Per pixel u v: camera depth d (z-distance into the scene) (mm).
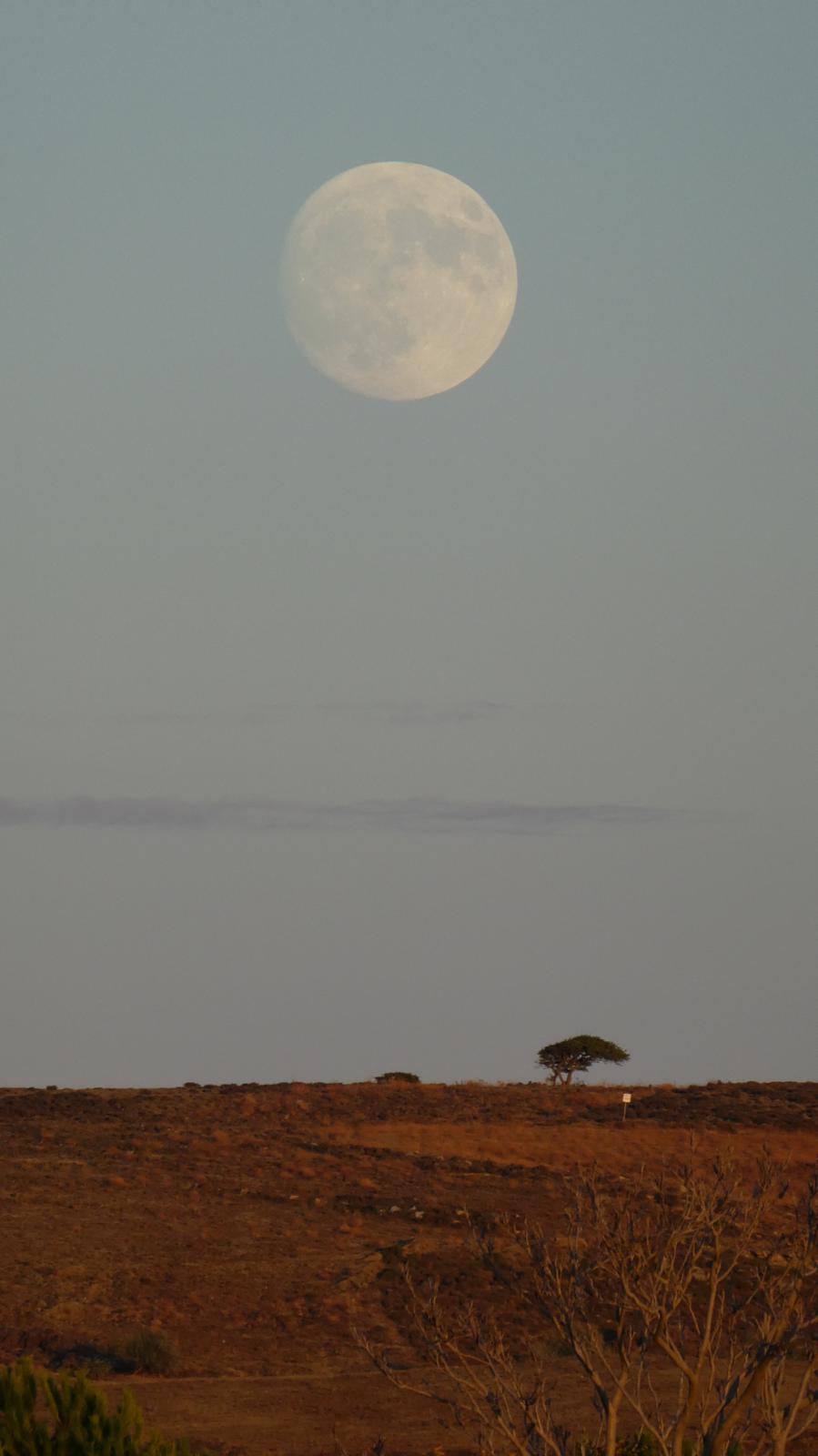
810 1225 59219
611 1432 57250
